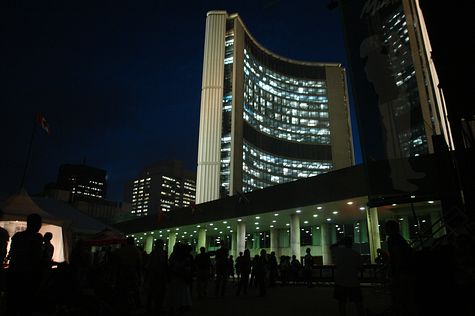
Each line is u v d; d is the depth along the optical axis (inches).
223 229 2178.9
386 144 597.9
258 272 637.3
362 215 1547.7
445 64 448.5
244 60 5502.0
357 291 293.6
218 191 4517.7
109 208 4923.7
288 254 2033.7
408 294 236.5
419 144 641.6
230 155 4687.5
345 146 6294.3
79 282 362.0
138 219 2618.1
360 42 657.6
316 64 6811.0
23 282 245.4
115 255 414.0
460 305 221.6
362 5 673.0
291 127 6136.8
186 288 338.3
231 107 4965.6
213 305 484.7
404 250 246.8
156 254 412.2
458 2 442.6
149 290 417.1
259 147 5457.7
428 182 527.8
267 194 1566.2
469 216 423.5
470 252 227.9
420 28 2050.9
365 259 1389.0
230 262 857.5
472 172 435.2
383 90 627.2
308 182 1382.9
